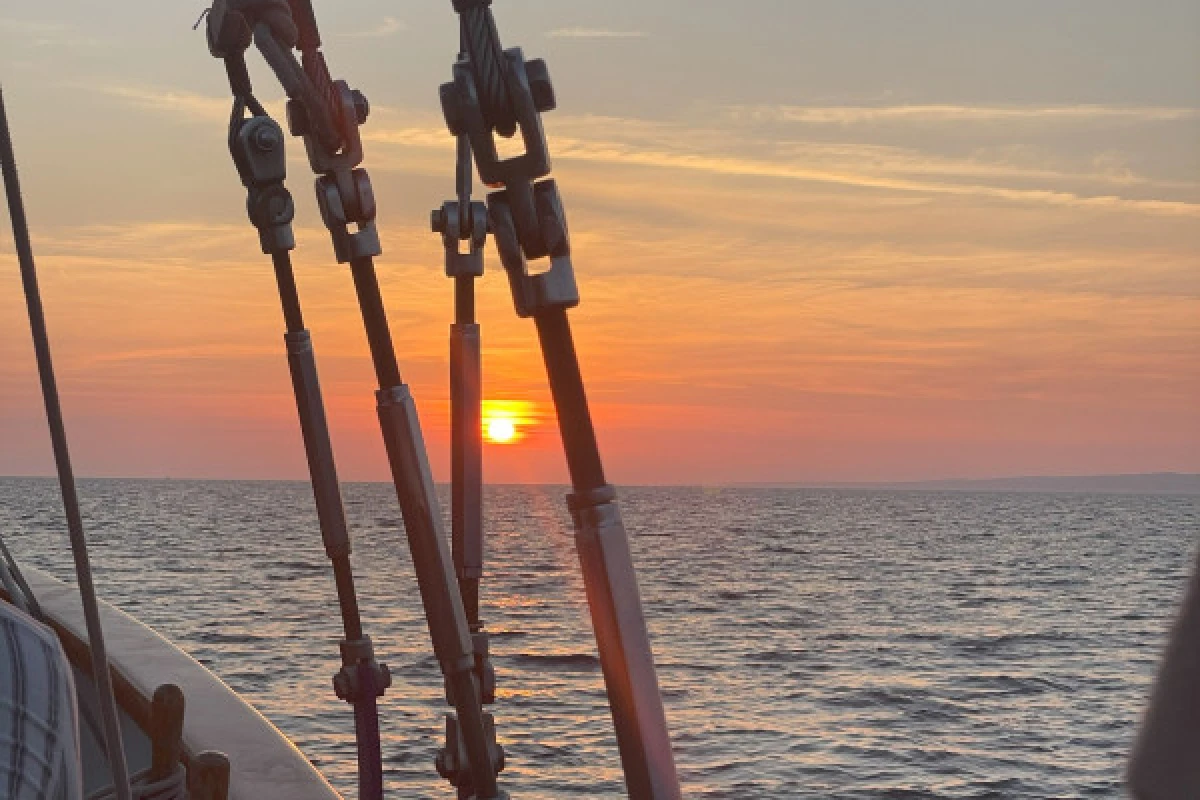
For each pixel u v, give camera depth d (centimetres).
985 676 3462
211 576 5850
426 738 2295
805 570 7500
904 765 2316
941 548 10388
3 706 87
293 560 7031
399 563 6869
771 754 2392
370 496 19612
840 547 10150
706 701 2983
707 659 3712
